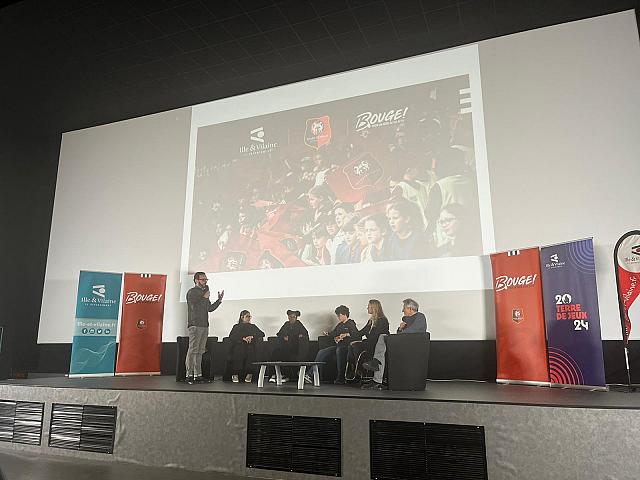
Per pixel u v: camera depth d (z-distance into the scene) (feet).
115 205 27.45
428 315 20.39
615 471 10.36
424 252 20.95
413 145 22.11
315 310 22.11
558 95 20.18
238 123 25.77
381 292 21.22
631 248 17.97
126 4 19.36
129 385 16.74
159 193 26.61
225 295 23.89
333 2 19.35
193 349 19.06
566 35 20.49
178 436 14.28
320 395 13.15
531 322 17.83
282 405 13.41
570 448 10.73
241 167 25.17
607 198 18.78
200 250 24.99
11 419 16.62
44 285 27.94
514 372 17.99
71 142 29.48
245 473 13.39
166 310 24.97
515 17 20.33
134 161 27.61
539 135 20.20
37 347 27.22
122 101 26.58
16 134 28.12
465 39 21.88
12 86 24.93
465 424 11.64
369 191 22.40
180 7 19.60
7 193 27.25
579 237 18.89
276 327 22.61
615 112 19.24
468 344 19.71
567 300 16.81
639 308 17.65
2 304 26.20
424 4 19.49
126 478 13.11
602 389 15.33
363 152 22.91
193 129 26.68
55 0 18.97
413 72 22.79
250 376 20.11
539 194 19.76
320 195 23.25
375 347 17.94
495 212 20.27
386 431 12.32
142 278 23.11
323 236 22.75
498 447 11.28
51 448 15.75
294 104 24.80
